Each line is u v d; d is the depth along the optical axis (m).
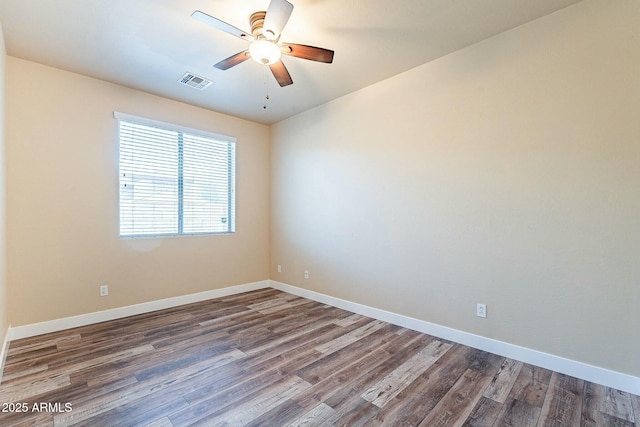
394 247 3.16
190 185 3.93
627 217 1.95
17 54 2.68
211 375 2.15
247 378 2.12
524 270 2.34
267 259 4.74
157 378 2.11
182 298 3.81
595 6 2.02
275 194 4.64
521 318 2.36
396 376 2.15
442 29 2.35
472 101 2.58
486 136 2.51
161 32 2.37
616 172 1.98
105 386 2.00
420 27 2.32
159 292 3.62
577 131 2.10
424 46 2.59
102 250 3.21
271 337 2.83
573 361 2.14
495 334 2.49
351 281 3.58
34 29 2.31
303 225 4.19
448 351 2.54
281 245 4.55
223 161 4.28
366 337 2.83
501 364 2.31
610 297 2.01
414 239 2.99
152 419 1.69
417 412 1.77
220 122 4.17
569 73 2.12
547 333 2.24
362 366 2.29
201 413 1.75
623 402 1.85
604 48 2.00
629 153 1.93
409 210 3.03
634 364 1.93
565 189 2.16
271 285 4.73
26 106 2.78
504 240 2.43
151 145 3.58
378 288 3.31
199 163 4.02
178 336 2.83
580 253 2.11
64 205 2.98
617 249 1.98
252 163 4.55
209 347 2.61
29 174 2.79
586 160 2.07
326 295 3.88
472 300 2.61
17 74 2.73
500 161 2.44
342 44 2.55
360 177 3.46
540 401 1.87
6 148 2.65
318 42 2.52
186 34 2.39
